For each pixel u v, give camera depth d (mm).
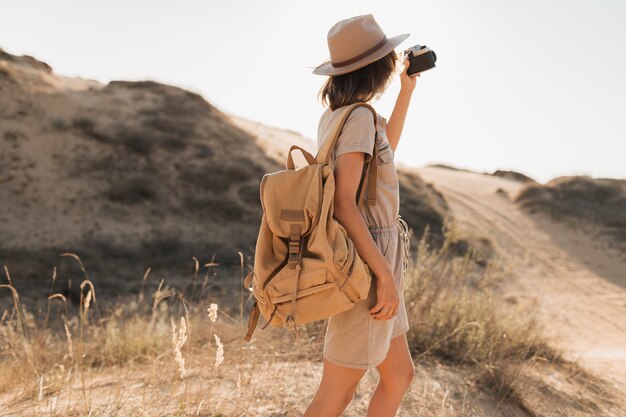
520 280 18953
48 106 28859
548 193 36312
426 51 2414
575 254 26344
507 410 3674
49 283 14055
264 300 1938
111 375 3836
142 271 16297
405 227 2289
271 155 31406
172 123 30547
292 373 3537
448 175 47781
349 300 1870
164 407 2795
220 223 22344
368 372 3648
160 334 5195
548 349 5328
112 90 34562
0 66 30953
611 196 35250
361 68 2035
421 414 3199
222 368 3463
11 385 3777
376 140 2020
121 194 22312
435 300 4867
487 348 4547
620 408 4277
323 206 1840
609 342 11438
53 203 21125
